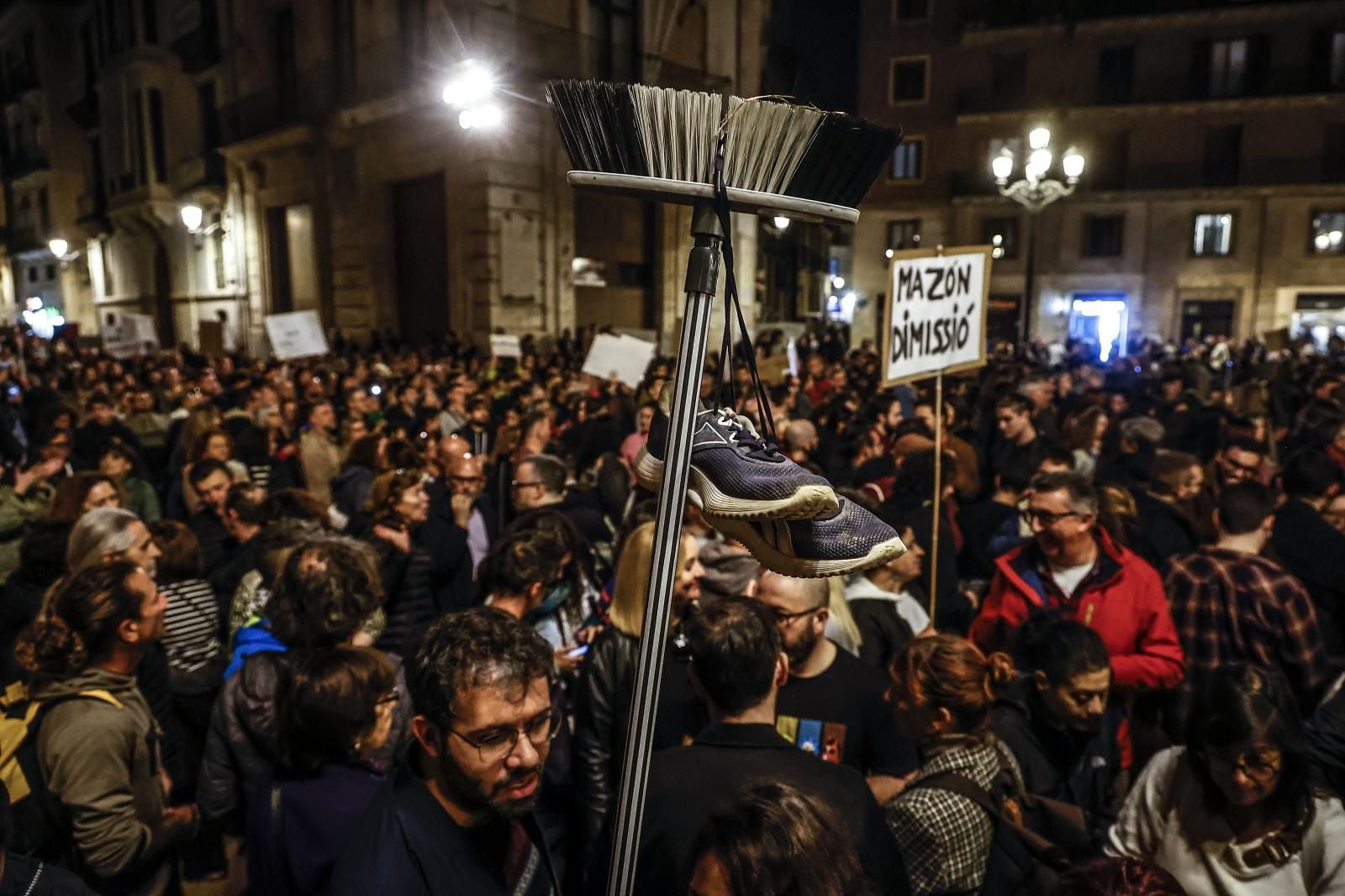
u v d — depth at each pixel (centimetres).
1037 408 806
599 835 226
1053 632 260
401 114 1945
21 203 4200
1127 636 328
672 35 2064
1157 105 2933
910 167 3266
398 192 2086
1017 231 3138
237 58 2495
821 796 184
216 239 2803
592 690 270
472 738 166
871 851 184
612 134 94
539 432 613
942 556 452
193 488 506
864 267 3359
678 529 94
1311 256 2902
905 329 383
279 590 275
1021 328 3159
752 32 2275
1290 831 194
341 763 214
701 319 95
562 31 1833
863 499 370
